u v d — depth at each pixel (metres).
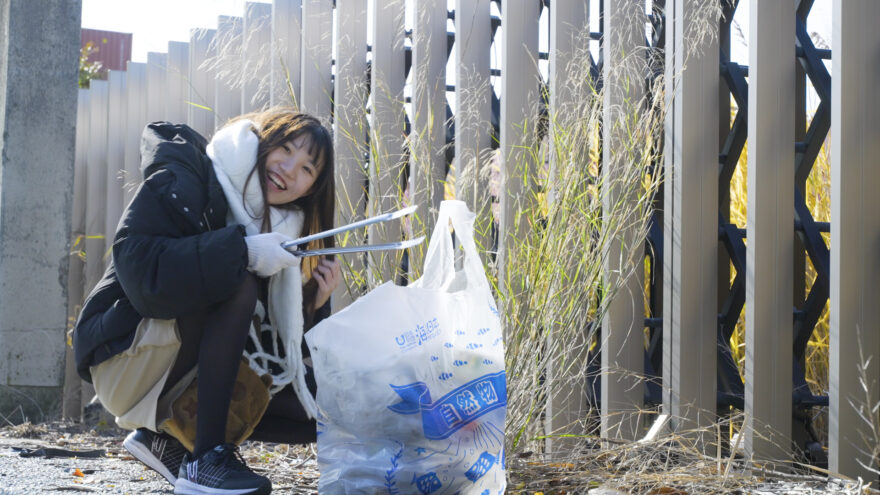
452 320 1.87
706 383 2.52
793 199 2.37
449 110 3.55
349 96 3.65
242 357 2.17
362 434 1.81
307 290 2.37
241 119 2.29
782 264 2.36
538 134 2.89
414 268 2.73
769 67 2.35
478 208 2.91
